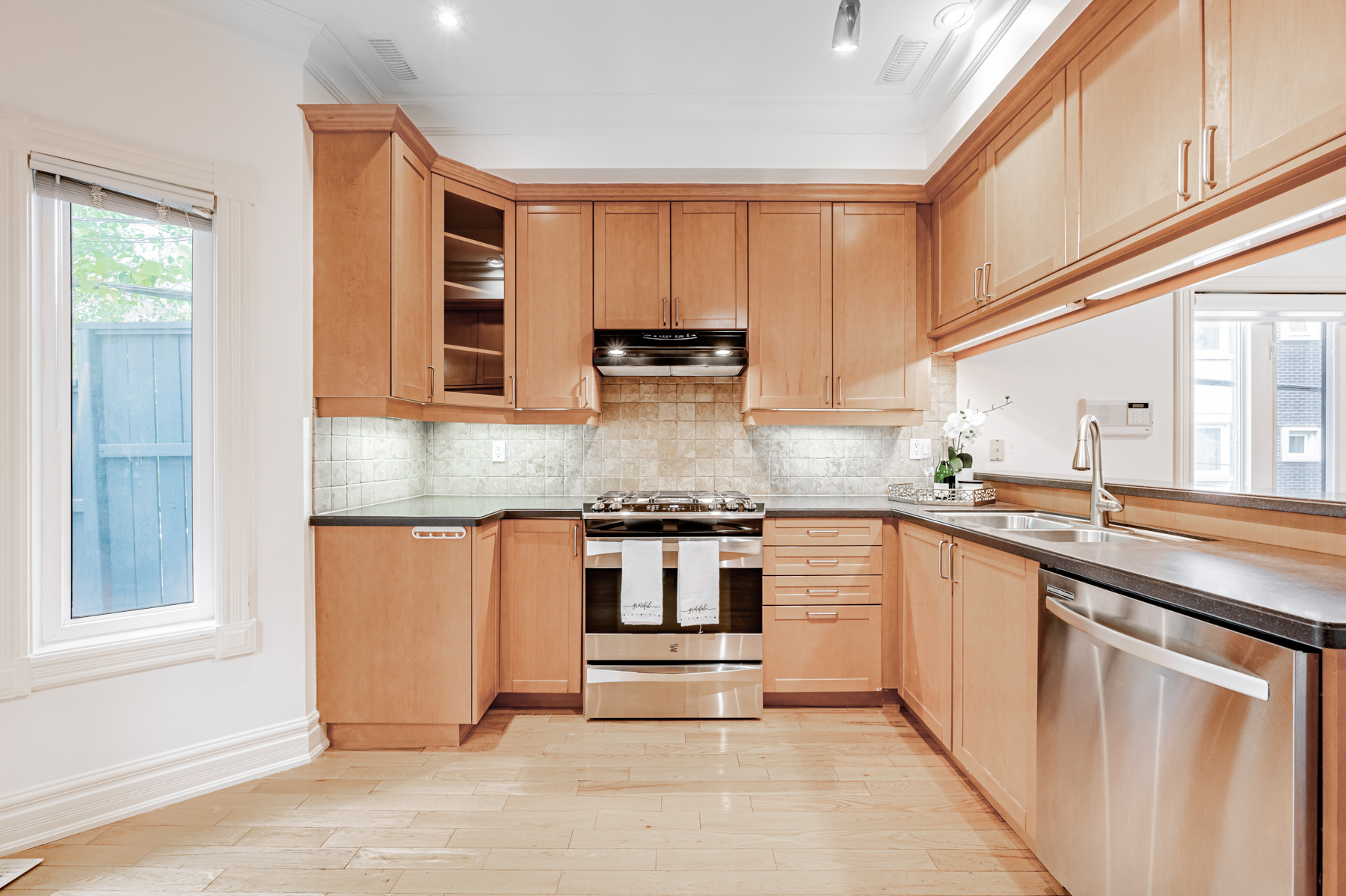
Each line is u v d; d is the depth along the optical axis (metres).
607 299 2.83
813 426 3.14
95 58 1.77
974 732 1.87
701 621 2.49
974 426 2.71
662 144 2.71
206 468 2.00
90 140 1.74
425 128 2.68
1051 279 1.93
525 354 2.82
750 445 3.14
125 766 1.82
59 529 1.76
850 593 2.58
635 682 2.51
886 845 1.69
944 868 1.61
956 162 2.53
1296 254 2.93
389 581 2.23
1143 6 1.53
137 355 1.90
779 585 2.57
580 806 1.88
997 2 1.97
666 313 2.83
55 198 1.72
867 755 2.21
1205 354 3.18
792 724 2.47
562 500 2.93
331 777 2.04
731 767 2.12
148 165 1.83
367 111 2.17
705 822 1.80
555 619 2.56
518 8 2.05
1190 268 1.57
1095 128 1.72
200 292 1.98
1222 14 1.30
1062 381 3.04
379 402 2.24
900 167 2.75
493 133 2.71
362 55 2.29
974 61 2.22
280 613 2.10
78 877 1.54
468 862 1.61
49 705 1.71
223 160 1.99
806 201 2.86
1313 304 2.95
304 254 2.17
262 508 2.06
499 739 2.33
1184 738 1.05
